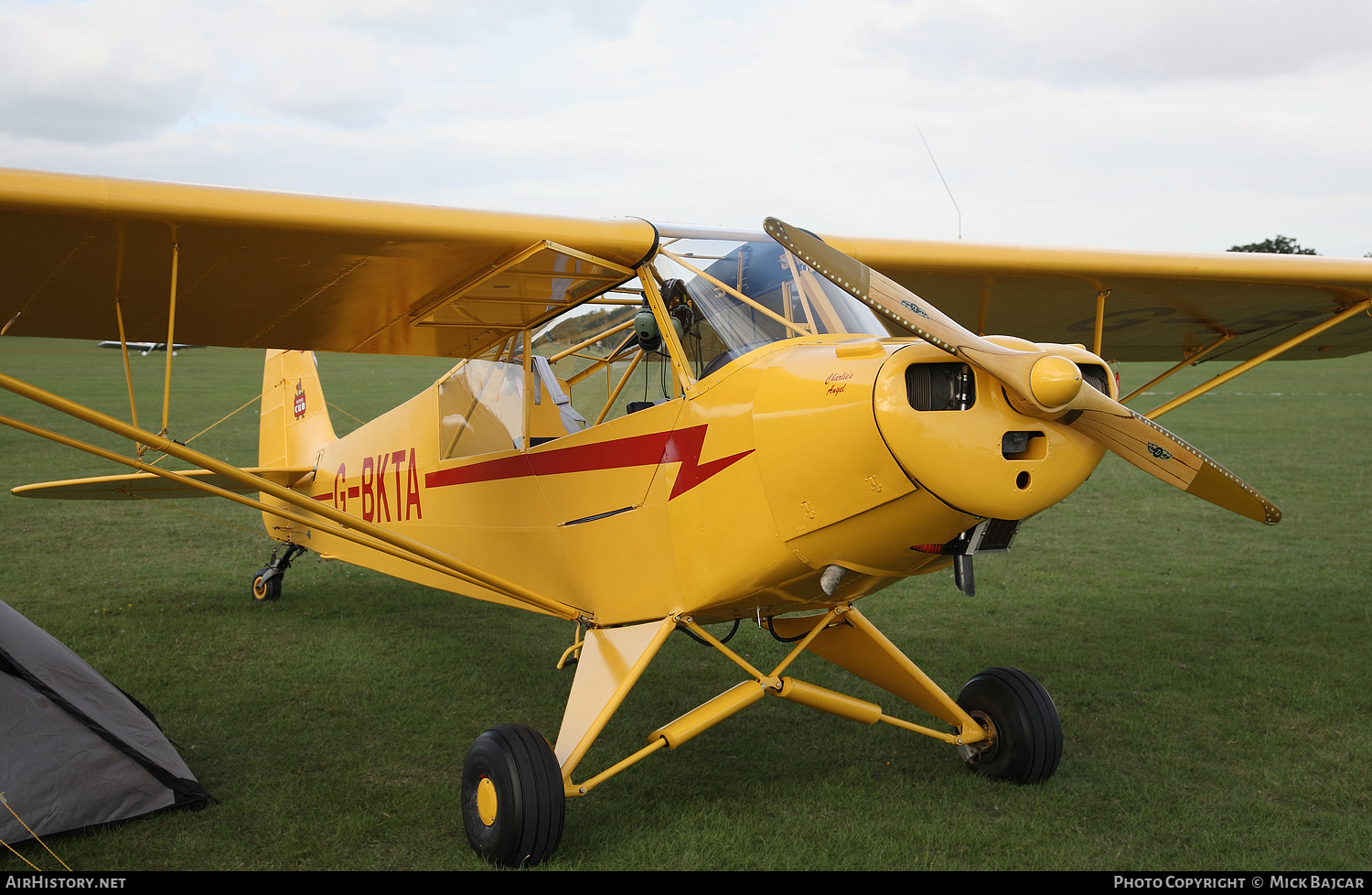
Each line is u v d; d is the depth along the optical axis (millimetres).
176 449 2969
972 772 3590
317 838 3076
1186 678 4594
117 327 3930
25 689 3074
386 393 22422
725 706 3236
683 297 3324
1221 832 3066
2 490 10398
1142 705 4254
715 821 3176
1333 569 6871
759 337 3162
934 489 2508
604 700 3186
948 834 3070
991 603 6098
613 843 3053
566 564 3814
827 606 3543
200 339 4191
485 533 4332
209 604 6191
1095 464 2631
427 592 6613
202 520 9219
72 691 3186
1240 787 3402
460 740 3936
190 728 4027
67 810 3018
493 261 3359
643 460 3383
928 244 3977
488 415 4281
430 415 4773
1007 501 2502
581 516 3689
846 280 2648
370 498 5344
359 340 4320
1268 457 12391
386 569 5352
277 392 6625
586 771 3637
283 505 6137
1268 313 5031
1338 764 3586
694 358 3283
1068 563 7219
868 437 2584
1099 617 5742
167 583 6766
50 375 27156
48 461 12312
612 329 3793
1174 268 4211
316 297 3664
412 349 4449
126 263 3168
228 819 3195
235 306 3717
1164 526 8609
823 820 3189
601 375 3783
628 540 3477
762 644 5312
